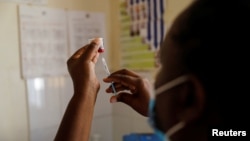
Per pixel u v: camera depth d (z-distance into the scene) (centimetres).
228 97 29
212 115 30
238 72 28
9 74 129
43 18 138
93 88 51
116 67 162
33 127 137
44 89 140
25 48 133
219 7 29
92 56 54
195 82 30
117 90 66
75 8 150
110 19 164
